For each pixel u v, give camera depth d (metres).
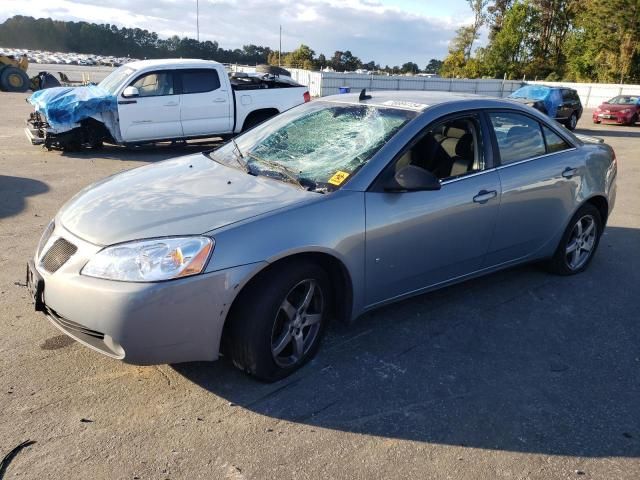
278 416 2.77
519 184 4.01
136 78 10.51
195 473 2.37
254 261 2.73
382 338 3.61
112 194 3.20
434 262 3.62
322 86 31.86
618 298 4.44
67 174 8.52
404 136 3.43
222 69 11.28
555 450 2.62
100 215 2.92
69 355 3.22
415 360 3.36
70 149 10.70
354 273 3.18
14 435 2.54
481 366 3.34
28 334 3.44
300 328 3.11
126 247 2.63
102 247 2.68
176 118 10.90
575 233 4.77
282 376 3.07
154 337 2.60
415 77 33.50
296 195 3.08
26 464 2.36
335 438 2.63
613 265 5.21
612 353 3.57
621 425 2.83
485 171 3.86
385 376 3.17
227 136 11.68
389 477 2.40
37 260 2.96
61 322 2.79
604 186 4.81
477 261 3.95
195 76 11.01
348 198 3.12
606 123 24.58
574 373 3.31
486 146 3.89
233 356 2.94
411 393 3.02
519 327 3.86
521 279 4.74
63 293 2.69
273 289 2.83
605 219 5.00
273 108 11.95
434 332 3.73
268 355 2.91
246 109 11.64
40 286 2.82
